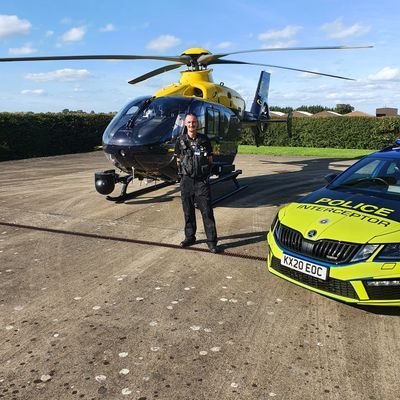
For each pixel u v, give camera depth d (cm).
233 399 276
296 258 403
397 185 471
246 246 607
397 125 2617
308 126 2841
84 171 1511
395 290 354
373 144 2691
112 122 855
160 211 832
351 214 414
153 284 469
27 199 959
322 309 405
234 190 1073
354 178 513
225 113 995
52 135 2330
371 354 327
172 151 805
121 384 292
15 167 1645
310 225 412
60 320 385
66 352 332
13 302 423
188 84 969
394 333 358
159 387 288
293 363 316
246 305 416
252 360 320
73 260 548
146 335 358
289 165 1741
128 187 1099
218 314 397
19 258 556
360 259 364
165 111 835
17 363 317
